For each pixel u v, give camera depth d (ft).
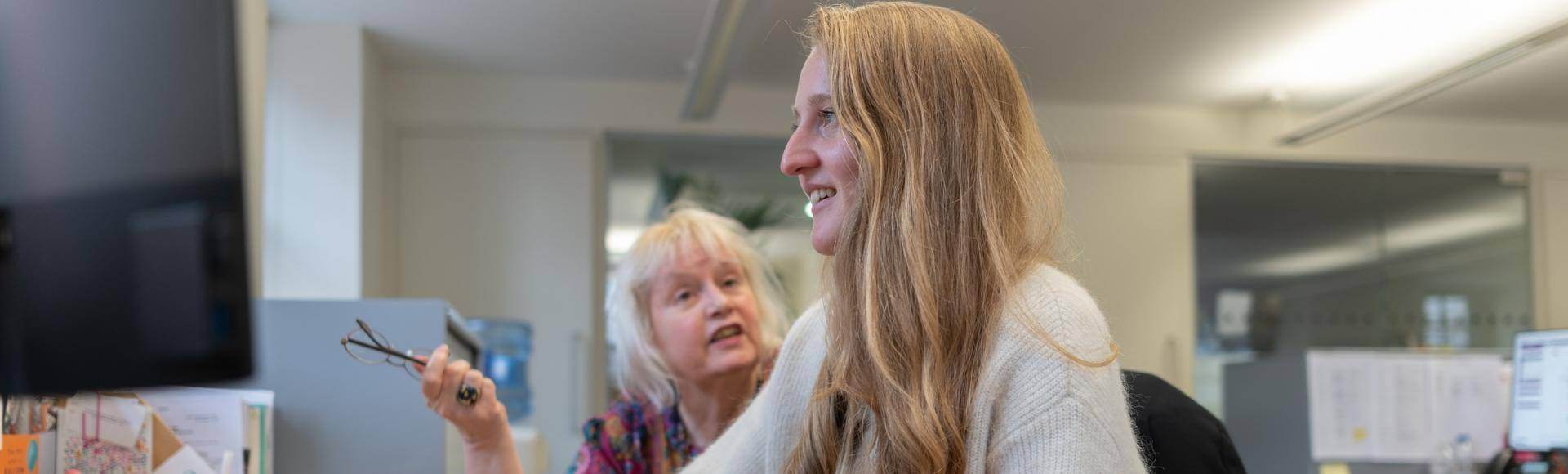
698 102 17.76
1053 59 18.19
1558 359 11.30
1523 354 11.75
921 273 3.01
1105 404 2.92
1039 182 3.29
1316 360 12.65
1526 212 22.08
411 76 19.11
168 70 1.80
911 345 3.01
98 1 1.78
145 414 4.93
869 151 3.10
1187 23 16.48
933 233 3.05
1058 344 2.90
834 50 3.24
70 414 4.60
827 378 3.37
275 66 16.53
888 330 3.06
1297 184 21.62
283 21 16.48
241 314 1.82
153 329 1.74
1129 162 21.07
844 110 3.18
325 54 16.61
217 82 1.84
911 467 2.95
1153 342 20.74
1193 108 21.24
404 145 18.98
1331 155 21.53
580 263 19.17
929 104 3.12
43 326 1.72
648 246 6.95
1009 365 2.95
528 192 19.22
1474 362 12.78
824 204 3.38
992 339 2.99
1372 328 21.47
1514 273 21.91
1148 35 17.02
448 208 18.99
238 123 1.85
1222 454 4.44
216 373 1.78
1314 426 12.50
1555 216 22.06
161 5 1.81
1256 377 13.60
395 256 18.79
